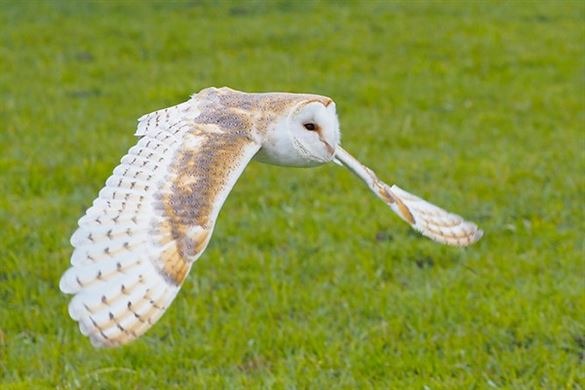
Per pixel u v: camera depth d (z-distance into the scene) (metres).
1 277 12.95
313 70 24.34
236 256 13.41
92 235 5.49
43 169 16.86
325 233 14.20
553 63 25.19
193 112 6.52
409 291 12.40
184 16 29.52
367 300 12.13
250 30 27.95
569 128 20.11
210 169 5.98
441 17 29.55
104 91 22.41
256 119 6.49
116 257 5.45
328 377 10.58
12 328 11.75
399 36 27.45
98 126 19.70
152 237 5.58
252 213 15.04
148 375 10.66
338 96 22.36
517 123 20.44
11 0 30.39
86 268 5.37
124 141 18.62
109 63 24.83
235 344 11.24
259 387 10.26
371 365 10.76
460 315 11.75
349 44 26.64
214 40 26.94
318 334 11.37
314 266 13.16
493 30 28.02
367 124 20.06
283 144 6.49
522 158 17.81
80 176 16.64
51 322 11.78
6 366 10.90
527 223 14.59
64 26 28.00
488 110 21.41
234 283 12.76
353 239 14.07
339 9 30.48
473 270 12.92
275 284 12.54
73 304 5.27
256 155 6.60
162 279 5.48
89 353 11.12
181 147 6.09
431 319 11.69
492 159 17.81
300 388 10.32
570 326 11.46
